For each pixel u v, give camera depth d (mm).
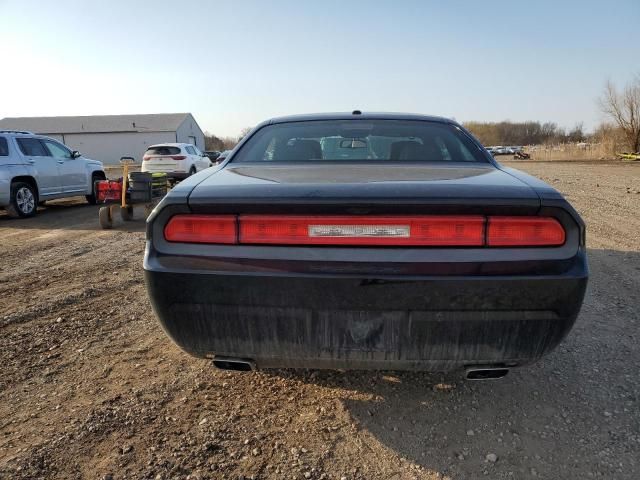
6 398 2465
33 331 3330
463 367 1819
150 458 1997
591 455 2018
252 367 1945
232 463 1974
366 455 2031
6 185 8688
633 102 37188
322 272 1727
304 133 2895
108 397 2471
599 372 2715
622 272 4660
